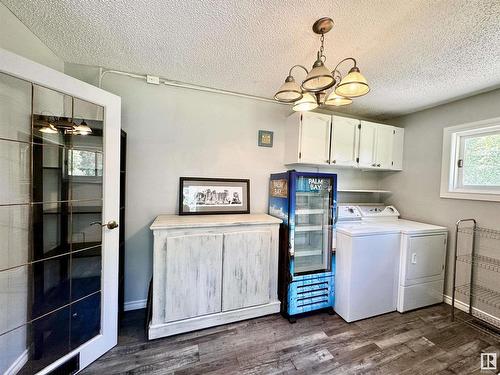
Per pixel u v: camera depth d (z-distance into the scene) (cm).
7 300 131
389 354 166
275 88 231
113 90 204
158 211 221
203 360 156
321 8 121
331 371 150
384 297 220
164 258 174
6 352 131
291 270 207
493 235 212
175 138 224
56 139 152
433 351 170
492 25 129
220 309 192
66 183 160
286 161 264
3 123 126
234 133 246
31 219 142
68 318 158
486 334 192
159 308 175
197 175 232
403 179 296
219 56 174
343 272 214
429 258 233
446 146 250
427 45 151
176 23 138
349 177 310
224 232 190
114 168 166
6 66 117
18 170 135
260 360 157
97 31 148
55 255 155
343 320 210
